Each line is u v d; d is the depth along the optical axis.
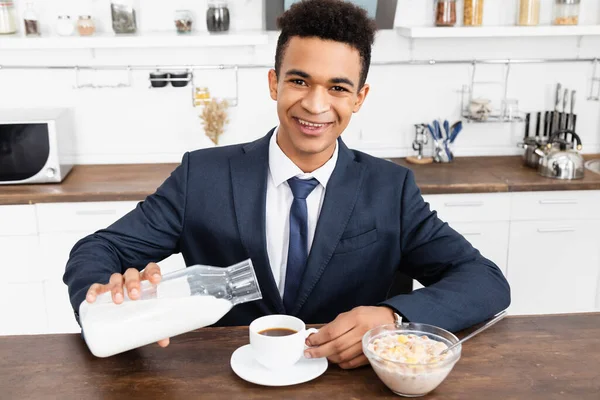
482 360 1.11
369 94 3.16
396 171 1.53
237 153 1.51
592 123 3.29
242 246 1.44
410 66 3.14
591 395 1.01
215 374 1.07
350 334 1.09
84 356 1.13
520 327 1.24
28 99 3.03
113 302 1.07
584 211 2.79
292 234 1.44
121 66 3.02
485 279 1.32
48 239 2.63
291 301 1.45
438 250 1.45
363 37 1.25
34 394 1.01
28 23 2.77
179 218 1.50
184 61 3.05
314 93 1.25
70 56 3.01
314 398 1.00
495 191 2.72
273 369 1.05
